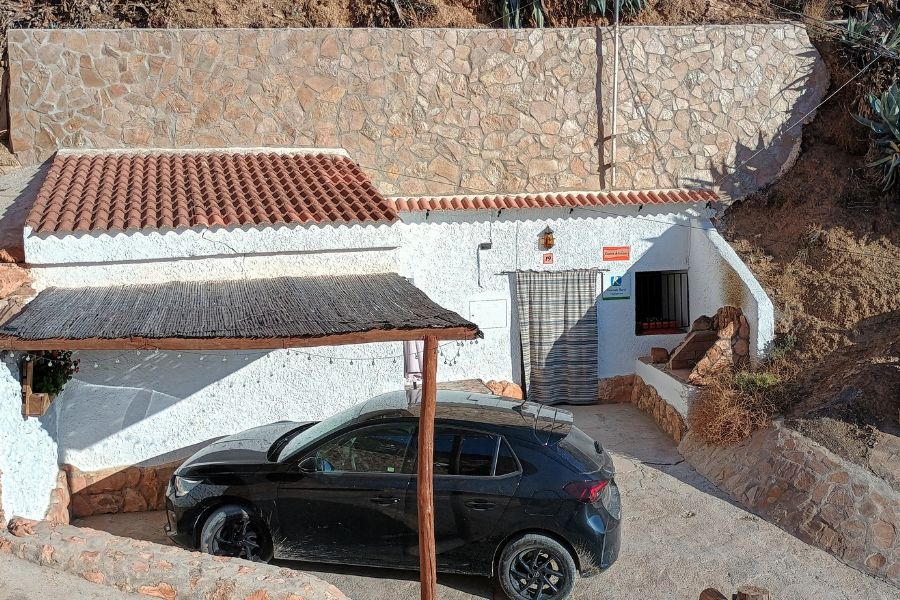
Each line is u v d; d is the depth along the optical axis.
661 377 12.54
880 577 8.12
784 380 11.24
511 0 16.12
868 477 9.05
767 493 9.59
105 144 12.42
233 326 7.00
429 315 7.26
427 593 6.51
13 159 12.19
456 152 13.43
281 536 7.57
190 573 6.53
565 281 13.48
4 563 6.46
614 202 13.40
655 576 8.02
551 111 13.70
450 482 7.38
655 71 14.02
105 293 8.75
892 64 14.40
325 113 13.01
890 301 12.15
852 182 14.01
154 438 9.55
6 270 8.91
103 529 9.01
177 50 12.54
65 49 12.27
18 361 7.49
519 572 7.35
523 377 13.50
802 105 14.49
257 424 9.86
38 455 8.14
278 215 9.84
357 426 7.63
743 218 14.05
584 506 7.24
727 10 17.41
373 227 9.89
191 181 10.98
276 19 15.48
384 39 13.10
